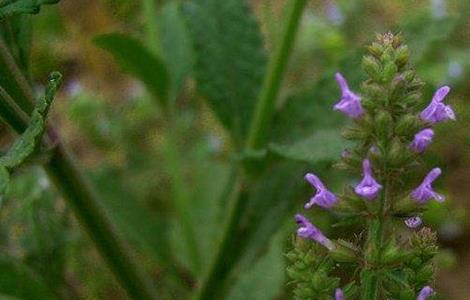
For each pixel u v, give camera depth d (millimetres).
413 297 216
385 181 213
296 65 588
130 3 611
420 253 217
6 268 320
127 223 407
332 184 382
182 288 422
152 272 458
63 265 373
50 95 217
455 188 549
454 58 570
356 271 222
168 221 418
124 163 541
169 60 374
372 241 216
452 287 509
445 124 551
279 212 347
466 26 589
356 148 215
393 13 634
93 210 285
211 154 534
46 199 369
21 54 278
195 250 404
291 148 296
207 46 350
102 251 294
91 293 439
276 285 365
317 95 330
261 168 328
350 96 210
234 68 349
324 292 220
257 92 348
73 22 624
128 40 333
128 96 593
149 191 514
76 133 583
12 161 212
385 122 207
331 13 626
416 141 208
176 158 402
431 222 535
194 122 559
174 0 409
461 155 557
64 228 371
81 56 627
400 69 212
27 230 370
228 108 347
